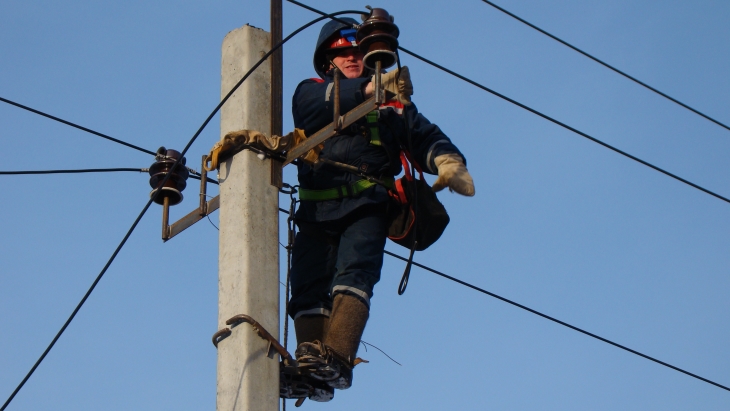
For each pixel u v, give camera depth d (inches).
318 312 378.6
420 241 385.4
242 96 368.8
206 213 376.5
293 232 390.6
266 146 356.2
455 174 357.7
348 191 375.6
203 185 378.0
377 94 336.8
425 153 376.5
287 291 383.2
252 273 334.0
